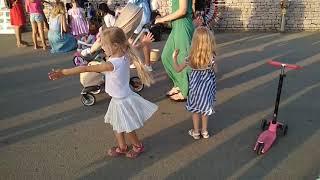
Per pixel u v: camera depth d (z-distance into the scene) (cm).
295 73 786
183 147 488
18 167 445
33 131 536
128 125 436
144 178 422
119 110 435
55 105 630
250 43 1084
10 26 1242
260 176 424
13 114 595
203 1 1128
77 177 425
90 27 1007
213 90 495
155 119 569
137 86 678
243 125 549
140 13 629
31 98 662
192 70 490
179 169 439
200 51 473
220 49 1014
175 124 553
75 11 999
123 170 438
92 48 668
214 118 572
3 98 663
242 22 1281
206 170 436
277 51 979
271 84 720
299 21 1267
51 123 561
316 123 554
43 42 1020
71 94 680
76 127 548
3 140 510
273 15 1264
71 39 999
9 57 946
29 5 999
